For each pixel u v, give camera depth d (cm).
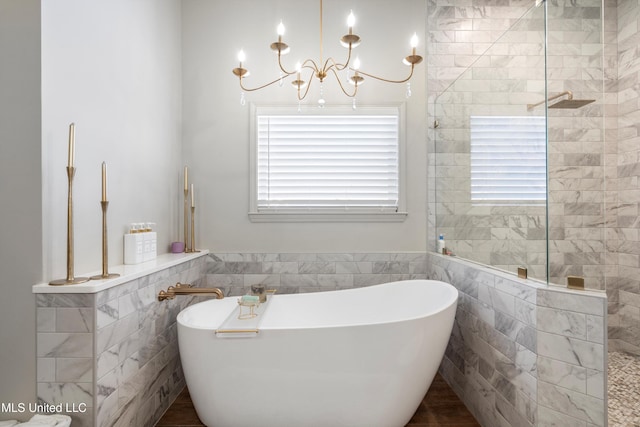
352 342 157
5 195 131
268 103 264
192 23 266
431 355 170
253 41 265
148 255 195
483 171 195
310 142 265
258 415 161
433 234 264
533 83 158
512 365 158
